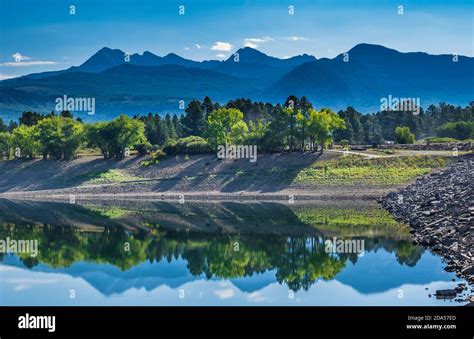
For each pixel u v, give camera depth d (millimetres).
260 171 141625
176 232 85688
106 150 167000
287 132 150750
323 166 138500
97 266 63812
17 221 99375
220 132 155500
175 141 165125
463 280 49531
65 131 170500
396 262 58719
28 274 60344
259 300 48750
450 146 150500
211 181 141250
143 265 64125
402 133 181500
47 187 152125
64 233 86312
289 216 99625
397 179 126188
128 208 117500
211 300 49406
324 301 47406
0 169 166000
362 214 98188
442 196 87375
